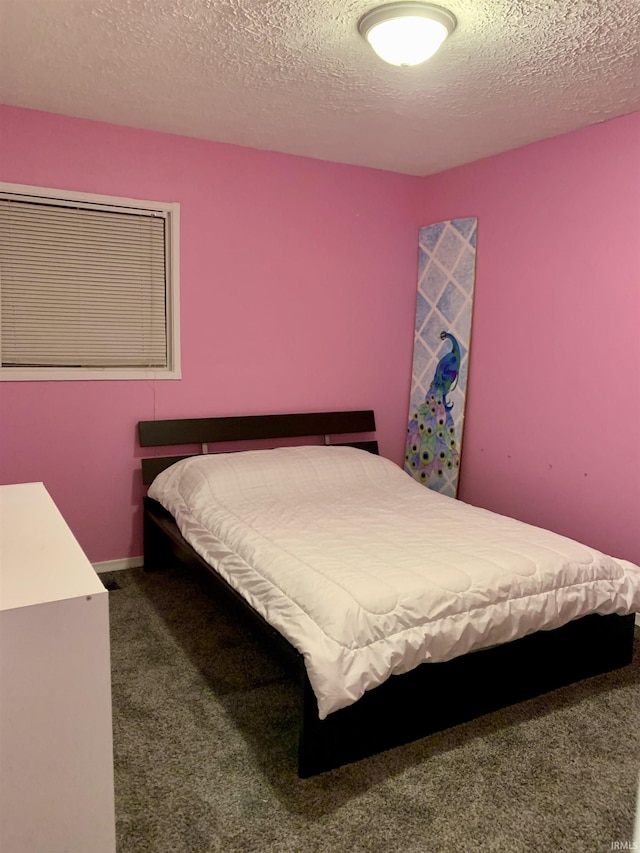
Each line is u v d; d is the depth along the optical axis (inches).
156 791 70.9
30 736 47.3
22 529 64.7
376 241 161.2
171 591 128.1
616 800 71.1
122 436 135.6
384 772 74.8
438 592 80.3
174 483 129.8
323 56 93.5
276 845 63.7
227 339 144.1
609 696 92.5
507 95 107.7
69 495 131.9
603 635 97.9
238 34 87.0
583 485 129.0
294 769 75.0
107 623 48.6
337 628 72.8
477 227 151.3
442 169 158.7
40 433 127.4
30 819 48.3
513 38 86.5
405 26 79.7
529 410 140.4
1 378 122.0
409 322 169.5
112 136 126.3
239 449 149.2
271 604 83.0
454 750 79.2
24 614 45.6
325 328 156.6
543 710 88.6
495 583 84.8
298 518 110.7
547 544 98.9
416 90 106.0
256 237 144.4
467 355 154.3
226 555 100.0
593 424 126.2
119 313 133.2
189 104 114.7
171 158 132.6
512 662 88.4
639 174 115.0
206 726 83.2
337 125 125.3
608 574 95.4
